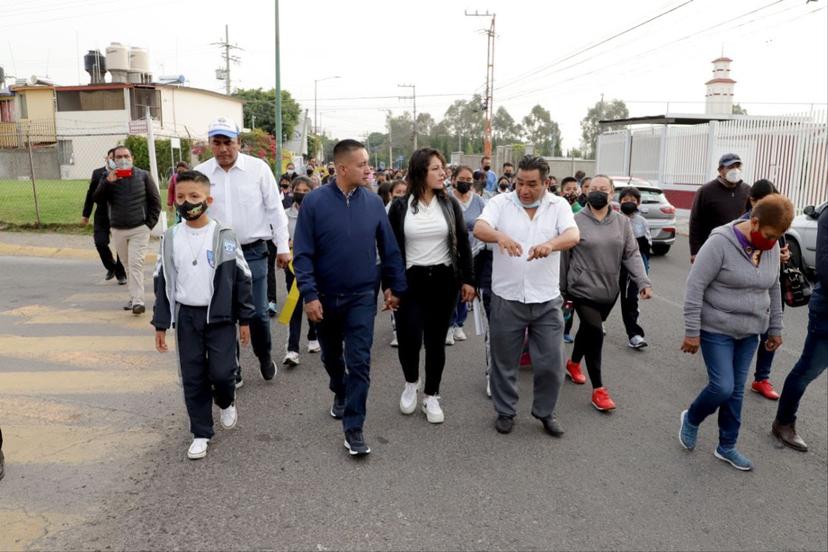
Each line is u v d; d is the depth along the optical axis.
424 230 4.51
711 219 6.47
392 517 3.50
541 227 4.39
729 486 4.02
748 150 18.64
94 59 43.72
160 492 3.68
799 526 3.62
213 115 44.00
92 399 5.04
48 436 4.36
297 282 3.98
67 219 14.24
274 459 4.12
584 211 5.12
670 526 3.56
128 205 7.33
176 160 32.19
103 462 4.02
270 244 7.69
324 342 4.43
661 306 9.01
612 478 4.05
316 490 3.75
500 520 3.53
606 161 26.48
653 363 6.43
